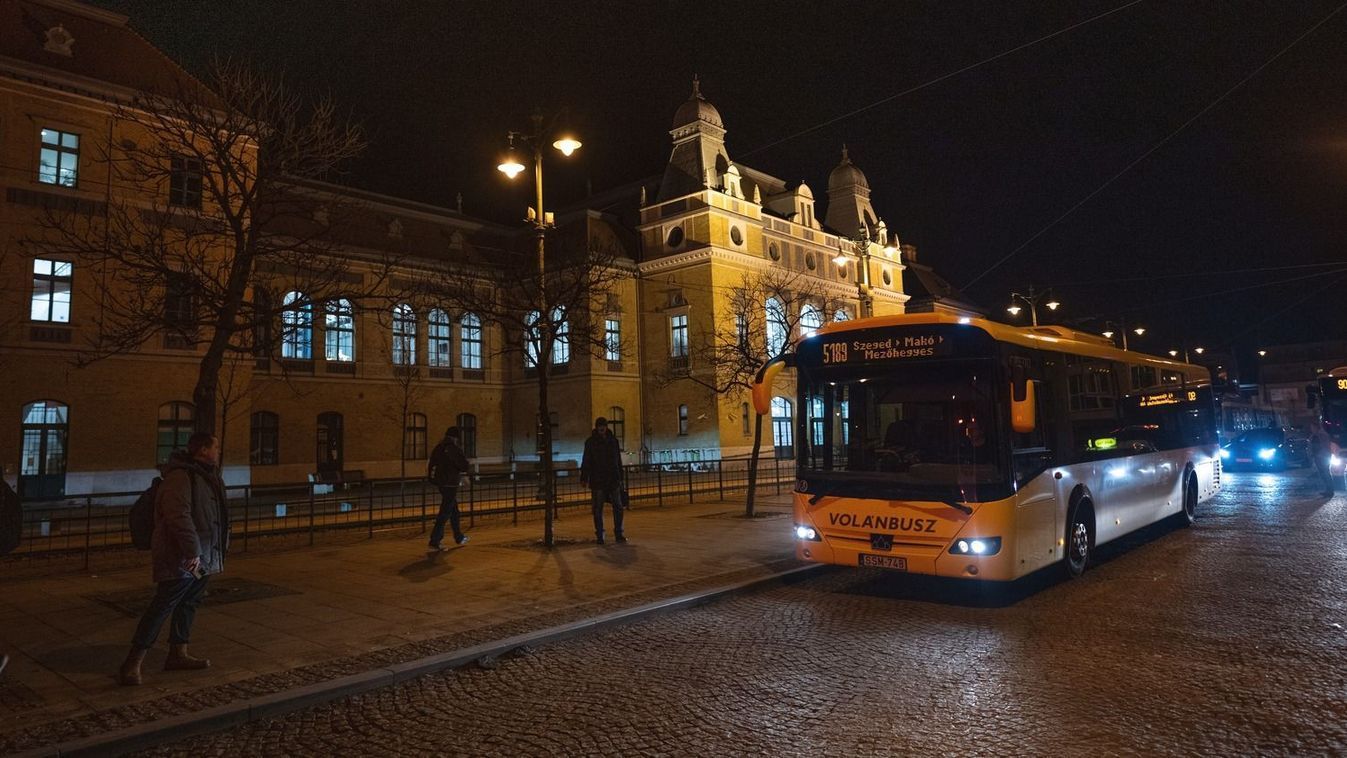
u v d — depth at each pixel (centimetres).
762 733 498
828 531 916
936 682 596
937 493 846
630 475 2797
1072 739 476
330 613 845
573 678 633
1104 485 1113
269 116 1137
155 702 559
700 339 4156
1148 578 998
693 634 771
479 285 3984
